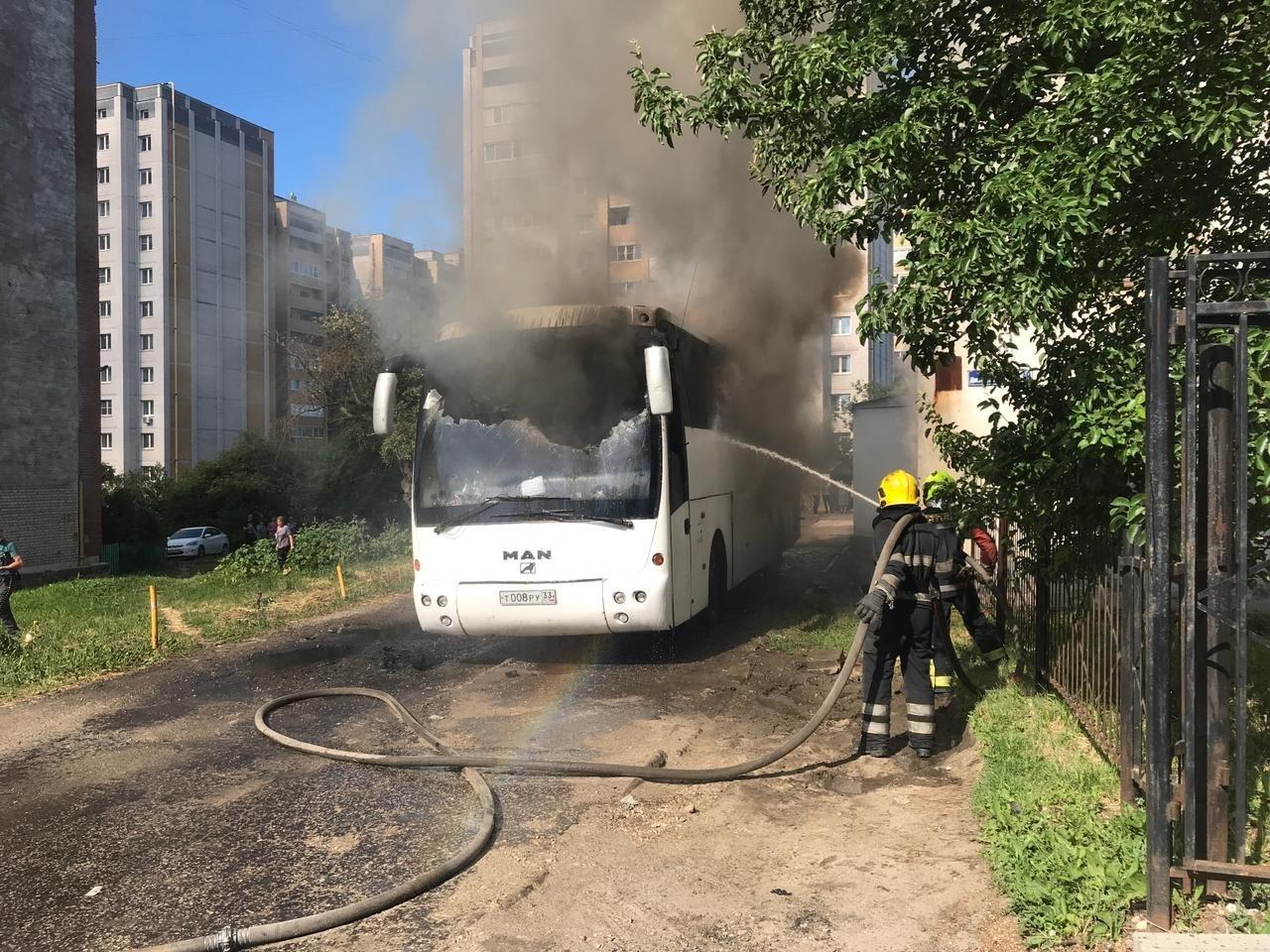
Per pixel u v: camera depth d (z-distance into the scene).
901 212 4.80
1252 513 3.36
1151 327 2.73
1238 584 2.69
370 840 3.94
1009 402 5.06
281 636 9.89
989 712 5.21
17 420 21.11
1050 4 4.04
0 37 20.66
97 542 23.27
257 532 36.50
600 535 6.81
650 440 6.95
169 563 33.41
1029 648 5.82
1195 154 4.14
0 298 20.69
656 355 6.59
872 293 4.50
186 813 4.38
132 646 9.03
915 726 4.77
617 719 5.77
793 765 4.77
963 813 3.95
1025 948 2.78
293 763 5.13
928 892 3.20
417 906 3.29
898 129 4.36
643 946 2.95
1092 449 4.18
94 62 23.36
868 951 2.84
